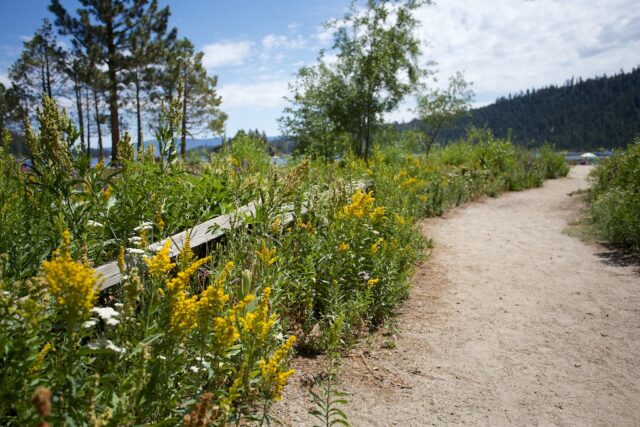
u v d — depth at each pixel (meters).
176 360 2.04
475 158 16.50
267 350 2.77
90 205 3.38
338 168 8.93
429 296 5.26
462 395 3.26
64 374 1.78
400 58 18.95
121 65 25.95
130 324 2.14
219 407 1.96
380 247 4.87
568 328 4.41
